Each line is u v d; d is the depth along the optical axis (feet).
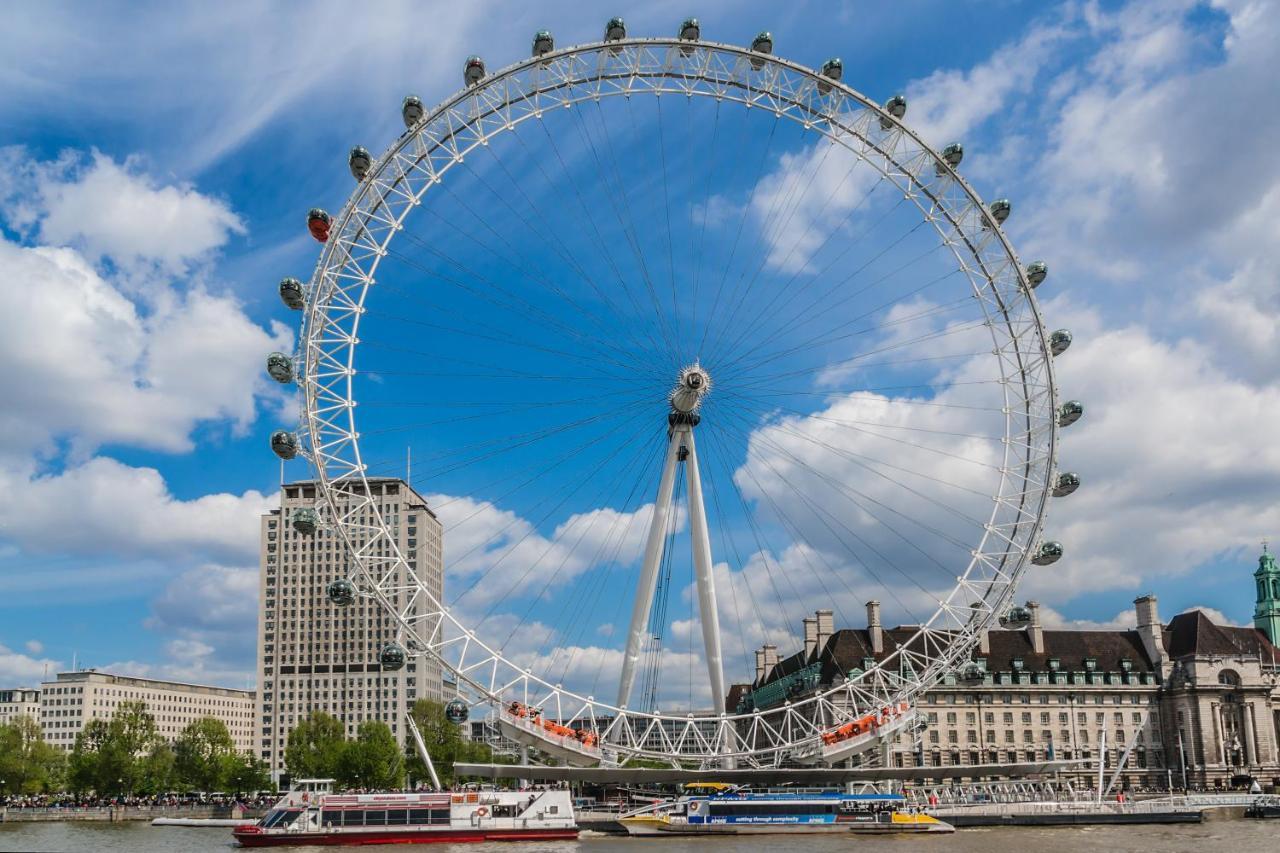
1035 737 638.53
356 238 338.13
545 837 345.51
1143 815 411.34
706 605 364.79
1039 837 352.90
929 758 625.82
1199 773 634.02
